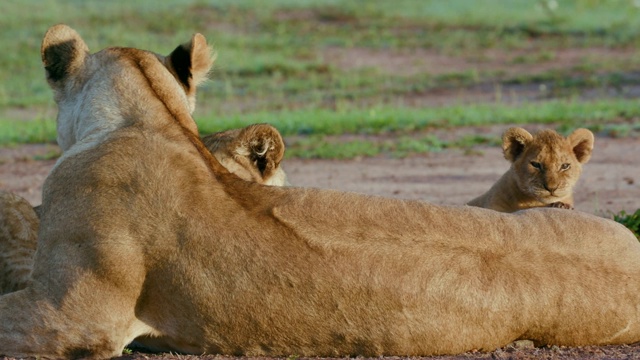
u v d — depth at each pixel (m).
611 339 9.27
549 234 9.18
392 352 8.97
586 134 17.34
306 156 27.58
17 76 44.72
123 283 9.07
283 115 34.69
